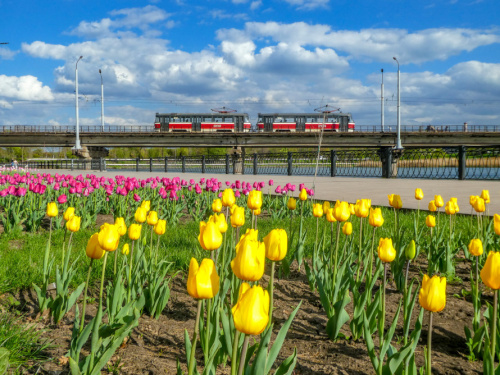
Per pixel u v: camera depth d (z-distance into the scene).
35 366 2.79
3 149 96.31
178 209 9.04
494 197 13.09
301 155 37.09
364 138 57.31
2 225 8.18
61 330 3.40
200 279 1.62
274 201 11.10
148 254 5.32
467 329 3.09
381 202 11.86
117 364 2.80
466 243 6.04
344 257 4.59
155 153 112.88
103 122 64.56
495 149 24.25
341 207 3.51
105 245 2.34
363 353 3.06
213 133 57.19
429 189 16.77
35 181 11.09
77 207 8.54
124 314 2.96
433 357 3.01
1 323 3.15
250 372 1.94
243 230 7.67
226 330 2.38
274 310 3.94
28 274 4.57
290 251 5.89
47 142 60.16
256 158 36.91
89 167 48.28
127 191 7.98
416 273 5.23
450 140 58.19
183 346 3.16
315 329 3.51
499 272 1.94
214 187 9.30
